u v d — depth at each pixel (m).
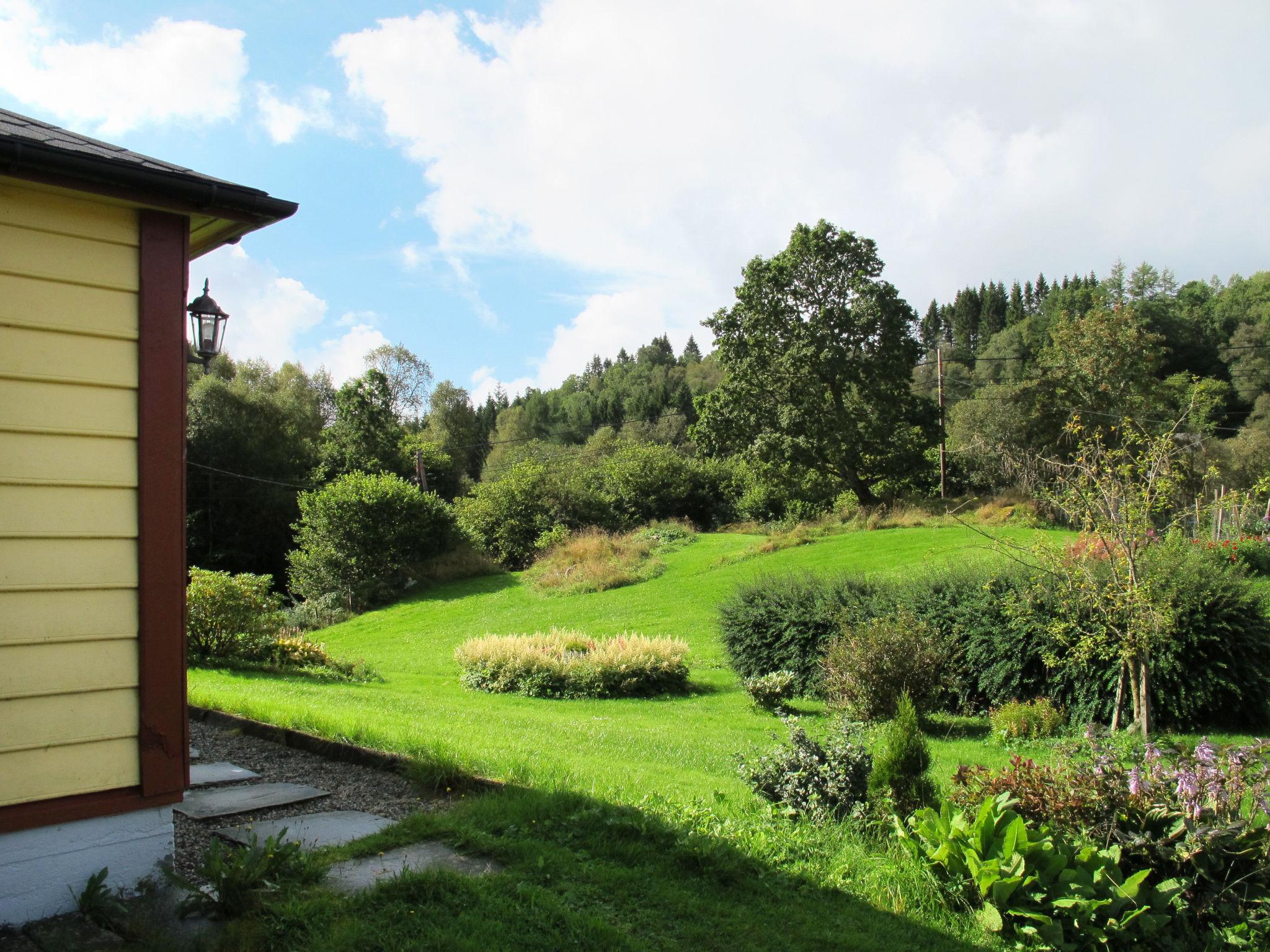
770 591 15.12
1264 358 54.69
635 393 98.31
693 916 3.98
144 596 3.92
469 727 9.54
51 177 3.61
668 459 44.72
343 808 5.30
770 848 4.89
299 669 15.90
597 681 15.12
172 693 3.99
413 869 4.04
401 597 32.31
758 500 43.47
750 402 40.72
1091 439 10.75
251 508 39.88
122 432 3.91
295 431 45.19
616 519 42.03
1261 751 5.13
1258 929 4.40
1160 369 55.88
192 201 3.97
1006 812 4.84
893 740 5.70
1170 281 75.00
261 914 3.51
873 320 38.88
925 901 4.47
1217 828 4.61
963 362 79.12
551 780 5.81
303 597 34.94
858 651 11.99
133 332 3.95
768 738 10.55
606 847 4.58
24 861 3.59
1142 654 9.89
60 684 3.71
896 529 32.81
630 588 28.66
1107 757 5.34
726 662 17.34
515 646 16.36
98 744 3.80
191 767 6.25
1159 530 11.41
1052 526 28.14
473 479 64.50
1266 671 10.41
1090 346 42.19
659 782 6.81
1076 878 4.41
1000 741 10.56
